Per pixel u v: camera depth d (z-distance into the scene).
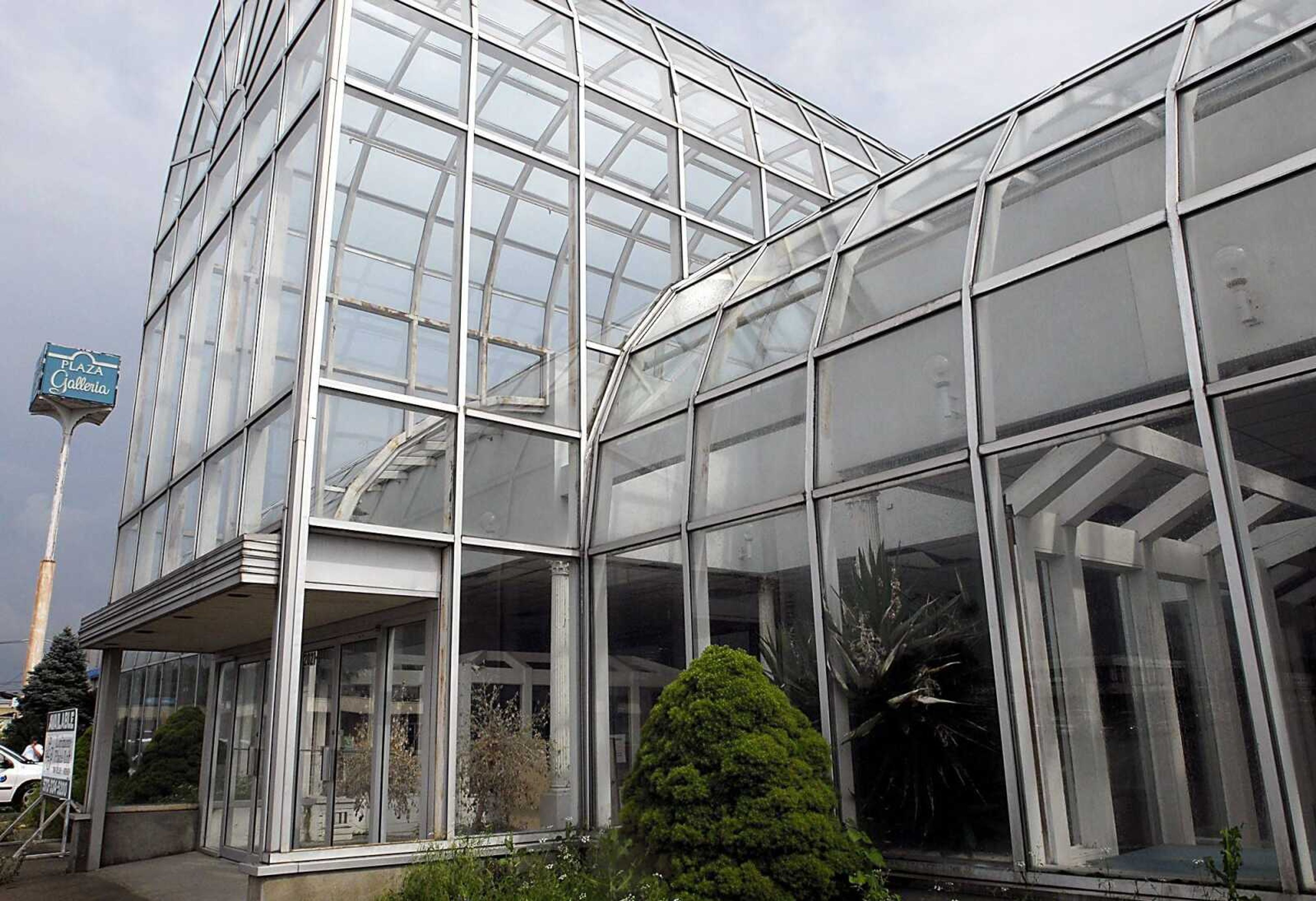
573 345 11.15
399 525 8.97
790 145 15.37
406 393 9.55
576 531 10.41
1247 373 5.54
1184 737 5.50
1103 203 6.85
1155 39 7.74
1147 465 5.94
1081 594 6.13
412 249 10.25
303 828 10.23
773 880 6.54
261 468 9.36
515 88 11.72
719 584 8.80
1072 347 6.56
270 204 10.43
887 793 7.05
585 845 8.76
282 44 11.44
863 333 8.21
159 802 13.03
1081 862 5.88
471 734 8.96
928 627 6.97
